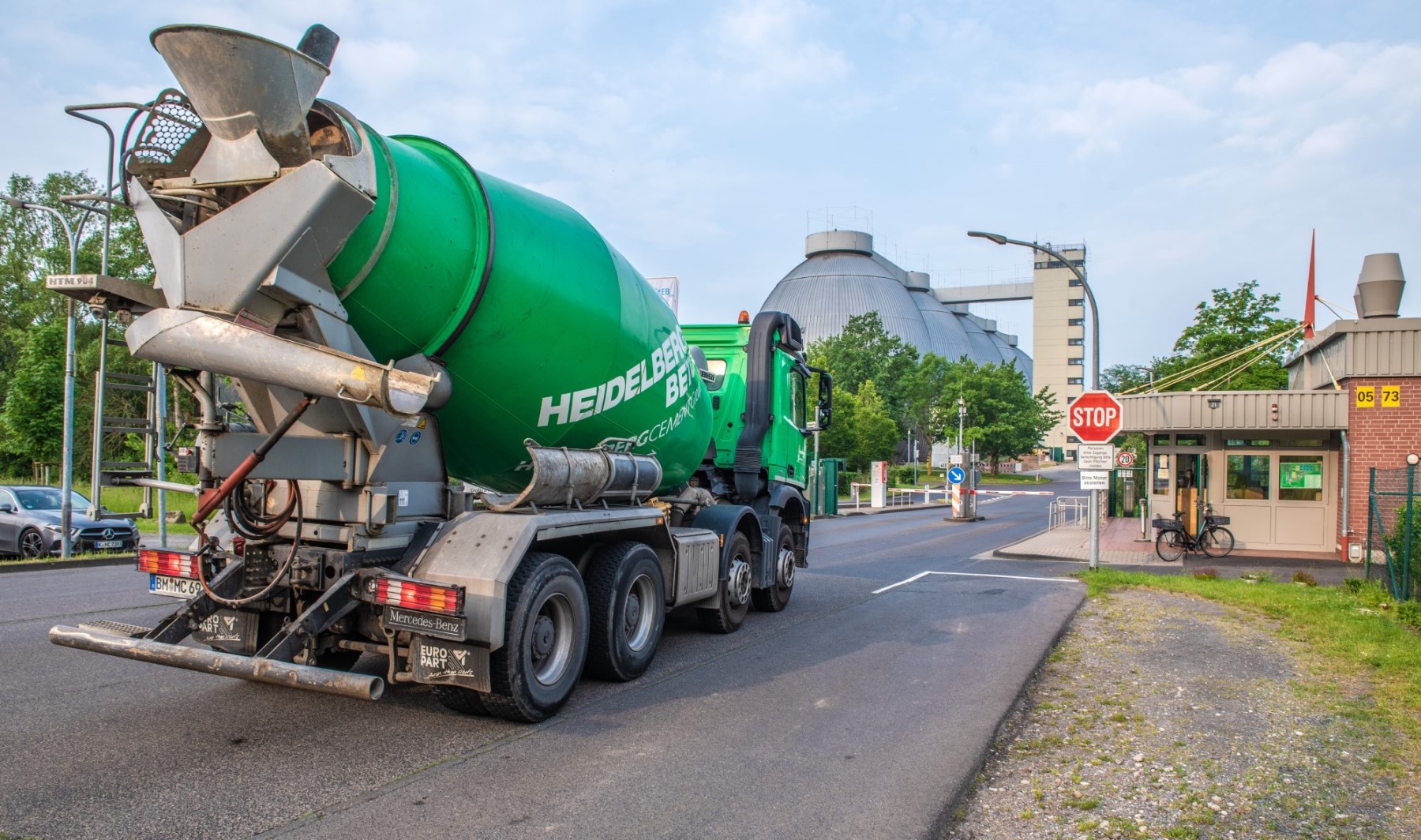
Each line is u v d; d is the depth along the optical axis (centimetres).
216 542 549
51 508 1642
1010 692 657
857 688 668
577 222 664
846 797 440
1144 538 2216
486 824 396
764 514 1042
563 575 582
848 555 1795
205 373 497
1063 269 12581
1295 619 985
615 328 675
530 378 604
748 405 1031
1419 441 1656
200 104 433
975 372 8150
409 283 514
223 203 457
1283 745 537
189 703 578
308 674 442
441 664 515
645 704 614
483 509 598
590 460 646
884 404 7600
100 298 451
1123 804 441
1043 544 2028
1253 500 1853
